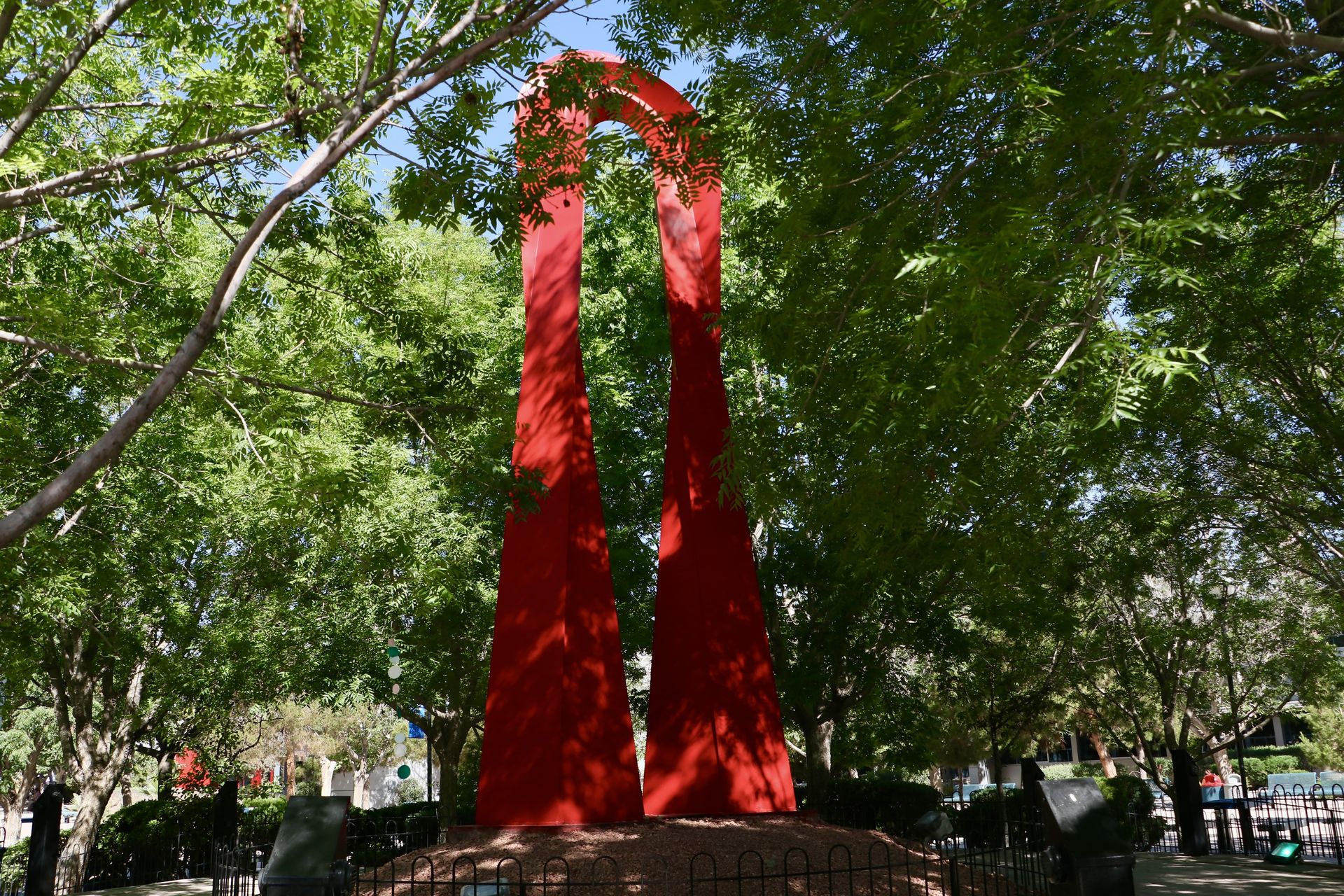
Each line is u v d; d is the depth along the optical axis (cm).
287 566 1792
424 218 807
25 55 900
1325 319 1014
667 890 705
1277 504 1141
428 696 1903
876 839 962
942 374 662
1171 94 621
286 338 1240
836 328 820
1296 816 1805
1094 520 1330
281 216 1008
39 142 923
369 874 876
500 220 805
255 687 1938
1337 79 768
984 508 929
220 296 662
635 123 912
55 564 1295
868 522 835
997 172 816
